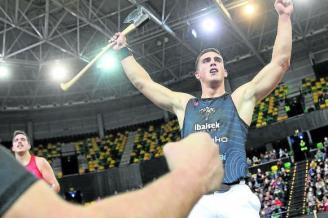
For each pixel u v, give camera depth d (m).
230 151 3.75
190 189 0.87
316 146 28.05
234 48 28.59
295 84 31.34
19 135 6.96
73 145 34.56
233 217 3.52
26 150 6.92
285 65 3.91
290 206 22.41
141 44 26.61
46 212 0.79
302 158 26.59
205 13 22.48
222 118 3.87
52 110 33.81
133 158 32.12
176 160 0.92
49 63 25.53
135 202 0.84
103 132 35.25
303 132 27.03
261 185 24.92
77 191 29.72
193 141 0.95
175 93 4.21
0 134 33.50
